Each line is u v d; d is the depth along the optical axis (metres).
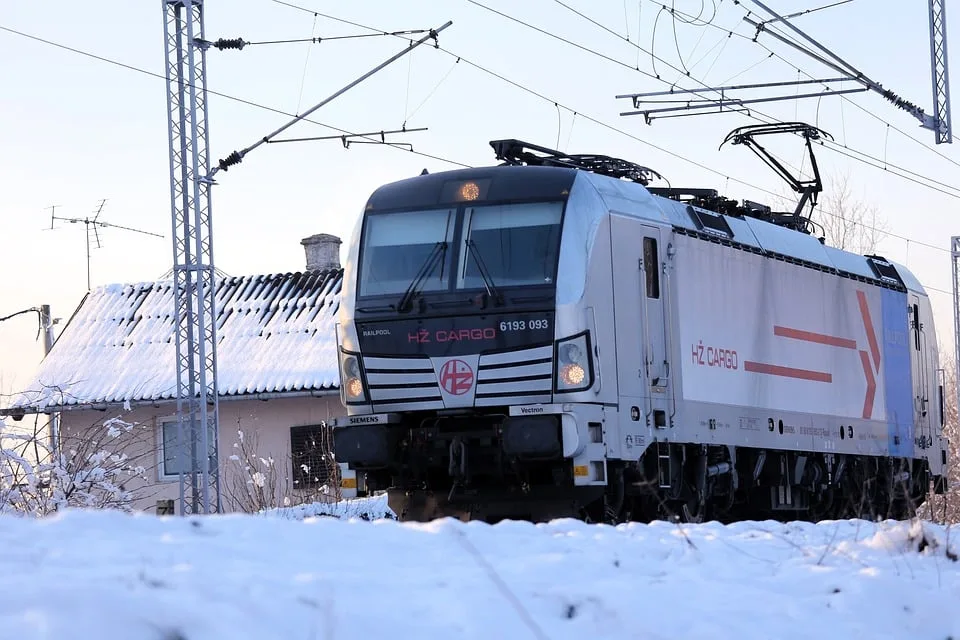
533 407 18.14
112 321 43.03
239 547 8.20
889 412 29.67
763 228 25.14
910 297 31.56
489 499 19.23
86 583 6.42
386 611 6.89
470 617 7.00
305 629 6.29
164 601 6.07
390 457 18.97
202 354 28.25
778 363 24.62
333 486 28.95
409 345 18.97
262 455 38.72
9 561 7.09
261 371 38.81
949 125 31.56
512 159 20.64
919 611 8.87
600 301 18.86
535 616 7.36
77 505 20.67
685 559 10.12
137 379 39.66
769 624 8.08
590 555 9.58
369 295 19.27
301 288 42.97
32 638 5.49
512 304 18.52
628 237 19.83
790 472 25.12
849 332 28.02
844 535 13.39
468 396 18.59
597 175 19.91
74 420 39.69
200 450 28.27
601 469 18.44
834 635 8.13
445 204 19.27
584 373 18.36
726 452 22.47
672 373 20.75
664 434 20.28
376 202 19.72
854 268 29.00
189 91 28.22
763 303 24.27
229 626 5.99
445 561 8.77
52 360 41.34
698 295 21.83
